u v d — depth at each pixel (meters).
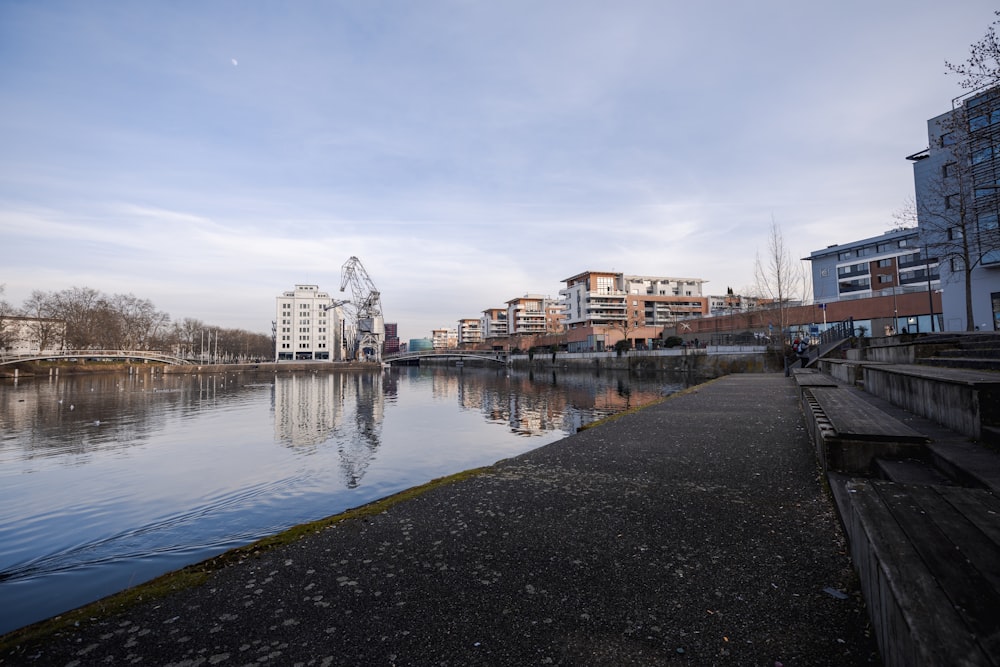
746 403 15.04
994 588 2.00
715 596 3.31
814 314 52.66
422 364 184.62
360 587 3.63
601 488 6.18
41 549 8.98
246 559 4.20
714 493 5.78
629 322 103.50
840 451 5.74
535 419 26.44
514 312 147.75
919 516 2.87
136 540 9.36
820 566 3.70
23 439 22.11
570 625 3.02
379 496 12.12
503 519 5.11
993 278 28.20
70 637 3.02
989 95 14.53
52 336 91.25
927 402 7.25
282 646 2.87
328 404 38.12
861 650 2.60
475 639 2.89
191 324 136.88
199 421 28.19
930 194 29.91
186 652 2.83
